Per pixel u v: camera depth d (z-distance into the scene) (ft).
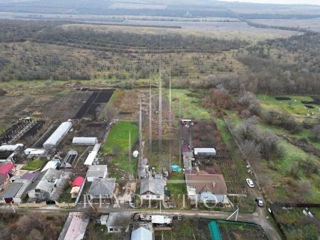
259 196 164.04
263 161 202.69
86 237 132.26
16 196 153.28
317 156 212.64
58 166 187.83
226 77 373.20
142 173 181.16
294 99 342.03
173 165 192.03
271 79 360.69
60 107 298.15
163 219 141.28
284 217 146.92
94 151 205.36
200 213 149.48
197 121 271.28
